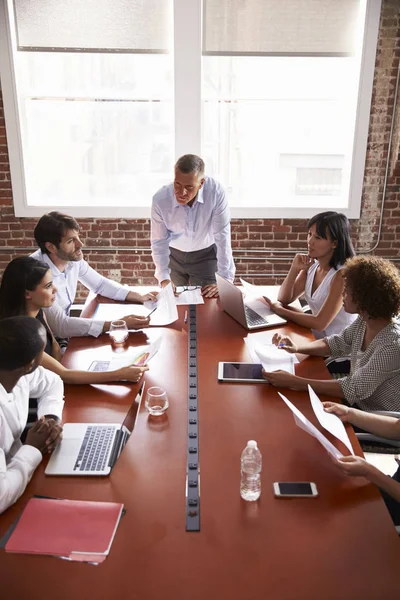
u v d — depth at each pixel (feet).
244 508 5.12
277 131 17.04
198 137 16.11
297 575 4.38
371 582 4.33
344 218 9.57
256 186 17.65
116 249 17.10
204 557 4.56
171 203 11.76
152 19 15.35
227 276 12.42
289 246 17.08
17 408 6.23
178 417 6.64
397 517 6.16
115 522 4.91
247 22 15.26
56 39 15.48
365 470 5.44
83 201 17.39
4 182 16.43
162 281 12.11
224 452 5.96
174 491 5.36
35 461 5.59
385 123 15.84
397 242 17.01
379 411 6.97
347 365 9.58
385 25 14.99
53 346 8.61
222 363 7.98
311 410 6.81
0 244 17.02
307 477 5.56
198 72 15.48
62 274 10.18
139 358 7.84
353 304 7.27
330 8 15.15
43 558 4.54
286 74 16.44
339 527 4.90
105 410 6.80
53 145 17.04
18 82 15.90
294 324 9.56
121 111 16.80
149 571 4.42
